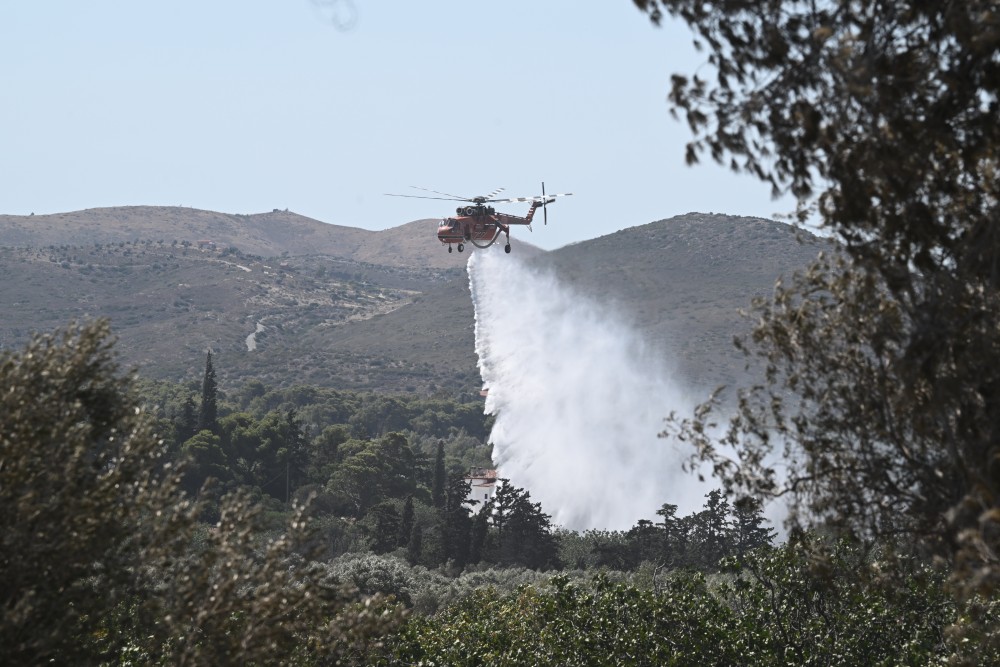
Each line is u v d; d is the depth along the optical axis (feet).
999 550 83.05
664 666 218.18
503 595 392.88
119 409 107.65
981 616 119.14
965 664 119.44
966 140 85.15
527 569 571.69
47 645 94.79
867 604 196.85
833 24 85.10
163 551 103.19
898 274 90.27
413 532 642.63
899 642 197.98
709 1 86.89
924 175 86.02
